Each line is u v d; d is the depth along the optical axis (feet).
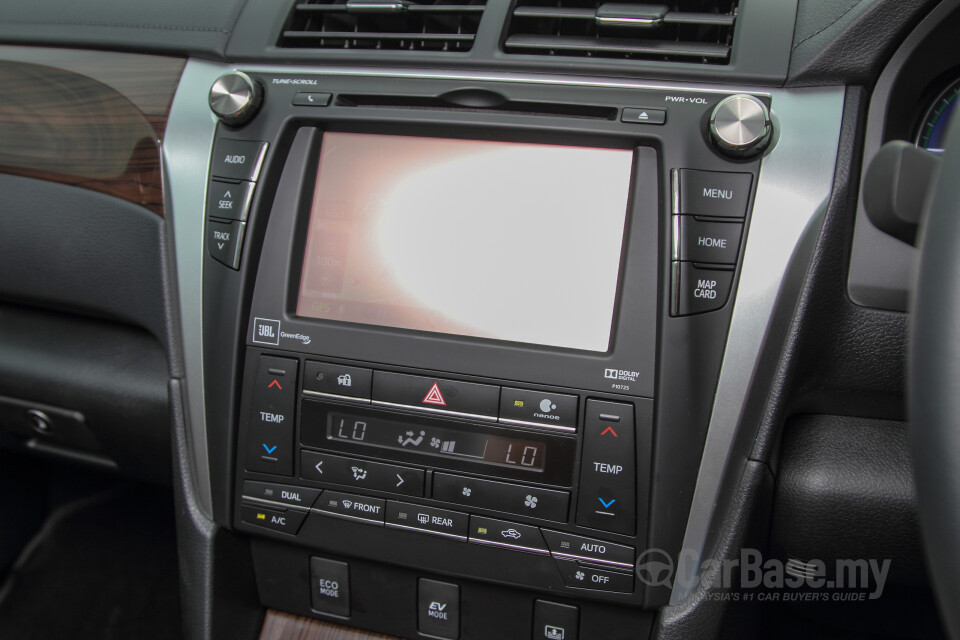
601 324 2.45
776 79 2.42
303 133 2.71
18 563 4.09
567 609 2.66
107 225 3.01
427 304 2.57
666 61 2.51
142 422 3.21
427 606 2.80
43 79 3.10
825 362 2.55
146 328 3.03
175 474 2.93
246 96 2.68
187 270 2.82
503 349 2.49
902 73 2.42
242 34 2.87
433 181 2.61
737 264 2.36
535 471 2.49
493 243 2.54
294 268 2.69
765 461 2.43
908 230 1.82
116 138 2.97
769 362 2.38
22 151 3.11
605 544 2.48
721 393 2.38
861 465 2.65
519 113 2.54
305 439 2.67
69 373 3.27
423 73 2.64
